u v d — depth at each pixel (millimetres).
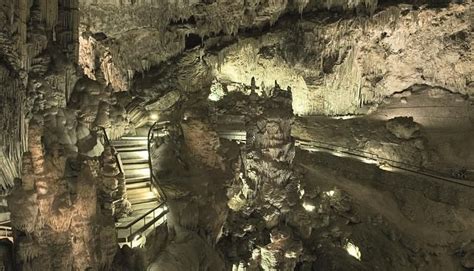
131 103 13320
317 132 16953
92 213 6082
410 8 16438
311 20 17062
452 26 16875
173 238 8039
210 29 16625
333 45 17609
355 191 13539
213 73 17547
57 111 7555
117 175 8359
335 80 18219
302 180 13125
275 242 10188
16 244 5629
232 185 10273
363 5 16703
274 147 11266
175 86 15969
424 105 18094
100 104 9258
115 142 11594
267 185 11242
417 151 14969
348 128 17172
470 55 17000
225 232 10375
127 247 6867
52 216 5672
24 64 7410
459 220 12438
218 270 8297
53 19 8273
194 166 9914
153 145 10914
